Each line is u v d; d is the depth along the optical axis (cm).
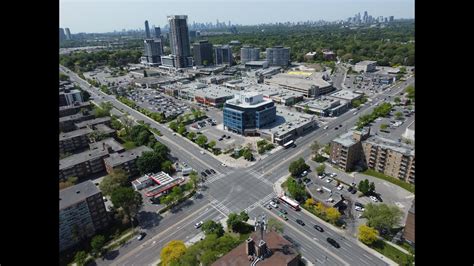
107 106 18075
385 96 19662
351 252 7000
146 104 19962
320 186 9362
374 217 7488
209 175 10738
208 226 7600
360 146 10769
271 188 9750
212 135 14562
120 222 8400
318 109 16738
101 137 13700
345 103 17400
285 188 9675
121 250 7438
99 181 10606
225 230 7912
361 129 12556
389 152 10006
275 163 11475
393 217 7312
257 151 12612
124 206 8175
